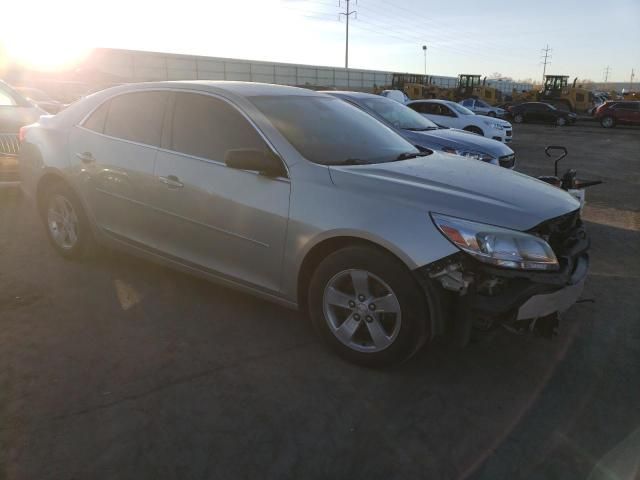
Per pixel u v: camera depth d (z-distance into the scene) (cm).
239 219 346
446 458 248
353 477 235
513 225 288
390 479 234
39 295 407
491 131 1551
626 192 960
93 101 457
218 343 348
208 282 445
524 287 281
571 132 2748
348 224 302
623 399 298
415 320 292
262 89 402
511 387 308
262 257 342
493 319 281
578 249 325
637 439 264
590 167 1318
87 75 4584
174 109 395
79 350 331
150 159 394
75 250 468
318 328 333
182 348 339
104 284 432
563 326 388
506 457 249
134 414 272
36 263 474
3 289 416
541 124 3419
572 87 4241
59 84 2698
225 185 352
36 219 621
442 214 289
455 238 280
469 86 4238
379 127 441
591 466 244
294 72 6216
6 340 340
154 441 253
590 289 463
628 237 645
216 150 366
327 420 273
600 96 5247
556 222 309
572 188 502
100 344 340
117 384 297
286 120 366
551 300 286
